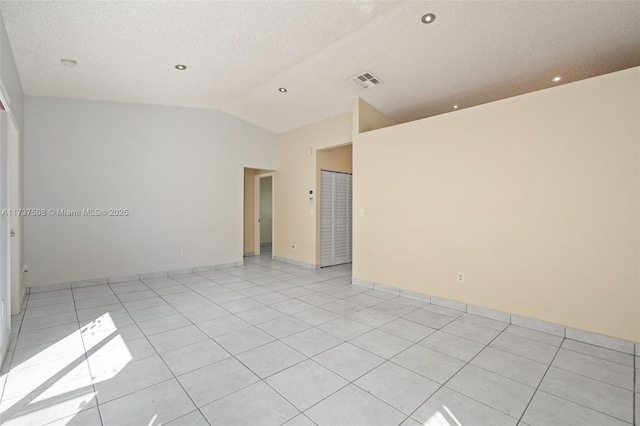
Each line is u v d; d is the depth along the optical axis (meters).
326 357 2.45
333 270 5.95
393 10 2.85
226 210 6.07
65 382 2.08
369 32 3.18
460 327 3.08
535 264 3.02
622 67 3.39
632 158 2.52
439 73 3.87
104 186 4.70
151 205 5.14
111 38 3.03
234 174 6.17
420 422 1.71
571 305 2.81
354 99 4.79
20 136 3.78
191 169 5.58
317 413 1.78
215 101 5.24
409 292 4.09
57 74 3.68
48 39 2.96
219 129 5.91
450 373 2.22
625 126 2.55
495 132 3.28
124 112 4.87
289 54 3.60
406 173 4.11
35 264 4.18
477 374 2.21
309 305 3.78
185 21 2.86
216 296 4.14
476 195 3.43
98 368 2.27
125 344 2.66
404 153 4.13
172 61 3.62
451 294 3.66
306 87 4.54
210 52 3.47
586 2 2.53
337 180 6.59
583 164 2.75
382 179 4.41
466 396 1.95
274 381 2.10
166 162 5.29
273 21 2.95
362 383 2.08
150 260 5.15
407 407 1.84
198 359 2.40
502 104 3.23
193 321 3.22
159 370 2.24
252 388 2.02
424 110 5.07
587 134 2.72
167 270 5.34
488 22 2.89
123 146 4.86
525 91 4.11
